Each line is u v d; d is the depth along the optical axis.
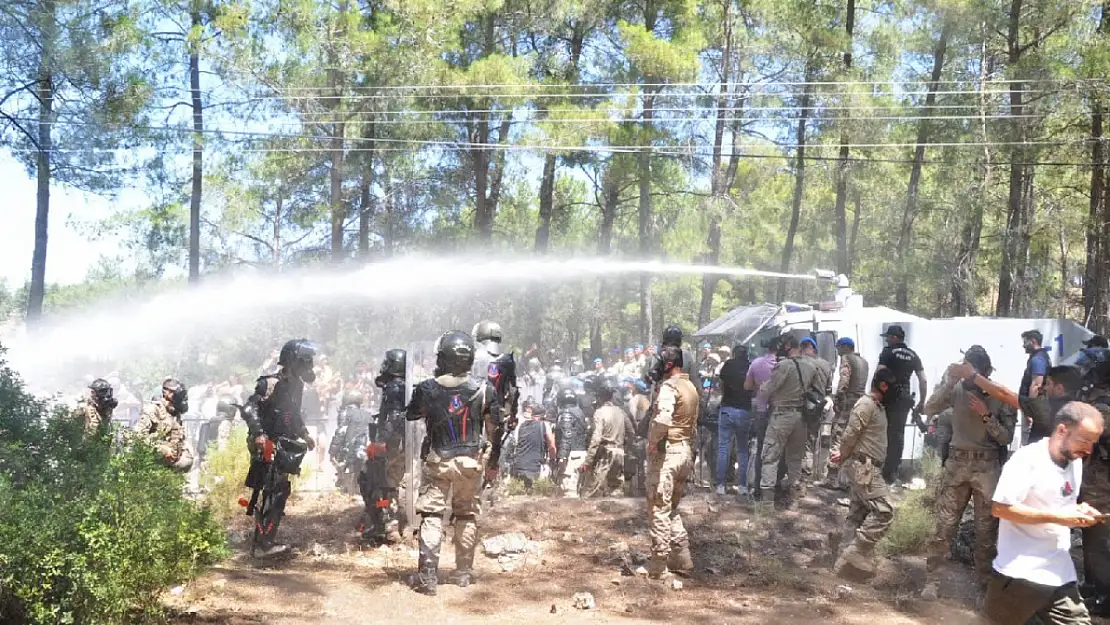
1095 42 22.81
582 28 30.75
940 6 26.11
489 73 26.19
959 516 7.69
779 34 28.95
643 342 33.03
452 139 30.56
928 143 27.84
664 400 7.99
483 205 31.03
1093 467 6.98
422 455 7.81
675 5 29.52
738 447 11.25
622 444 11.68
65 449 6.32
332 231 29.19
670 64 26.11
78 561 5.32
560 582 7.99
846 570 8.20
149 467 6.32
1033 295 33.41
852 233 34.84
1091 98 23.86
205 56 24.67
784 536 9.41
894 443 11.38
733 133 31.05
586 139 26.77
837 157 30.33
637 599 7.59
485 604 7.32
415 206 32.19
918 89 28.25
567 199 40.53
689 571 8.25
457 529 7.90
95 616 5.43
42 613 5.20
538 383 17.30
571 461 12.25
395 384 9.20
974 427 7.56
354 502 11.20
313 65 26.06
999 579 5.19
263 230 33.16
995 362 14.90
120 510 5.76
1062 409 5.13
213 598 6.95
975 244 29.95
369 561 8.54
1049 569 5.06
